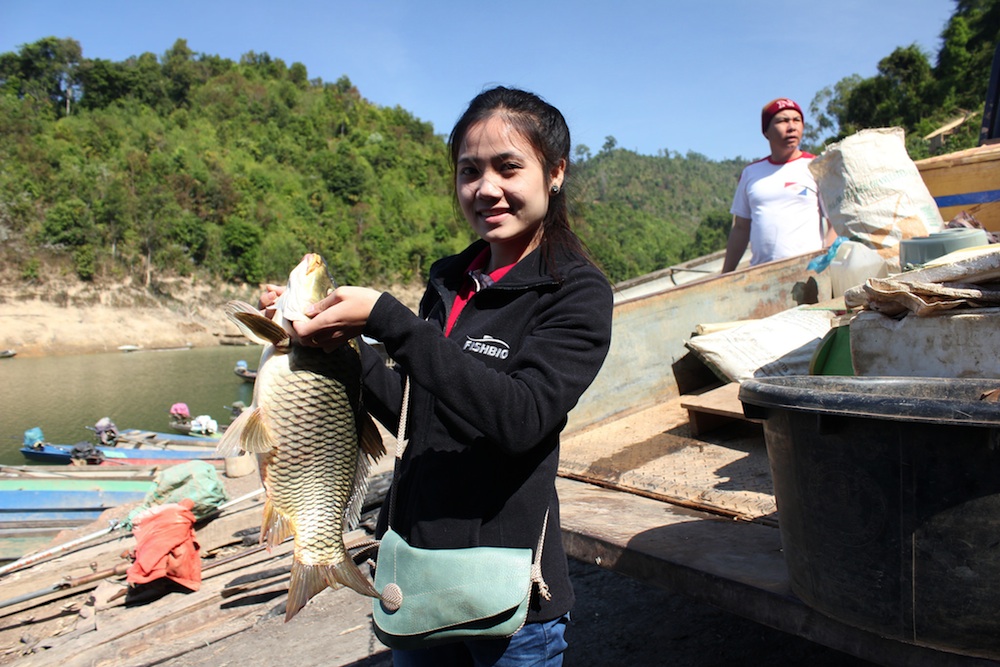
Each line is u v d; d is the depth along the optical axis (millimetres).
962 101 61875
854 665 3119
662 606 3949
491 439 1705
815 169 5574
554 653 1925
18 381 48062
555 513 1970
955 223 4707
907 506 1705
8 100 119000
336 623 4676
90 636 5445
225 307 1844
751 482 3348
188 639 5008
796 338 4336
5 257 80750
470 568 1795
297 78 187000
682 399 4215
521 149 1933
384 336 1693
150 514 6699
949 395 2059
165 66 158125
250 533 7273
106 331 77688
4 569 7609
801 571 1994
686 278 10602
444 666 2064
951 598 1675
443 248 126000
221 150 131625
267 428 1890
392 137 170375
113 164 106250
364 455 2078
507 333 1903
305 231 112938
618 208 188625
